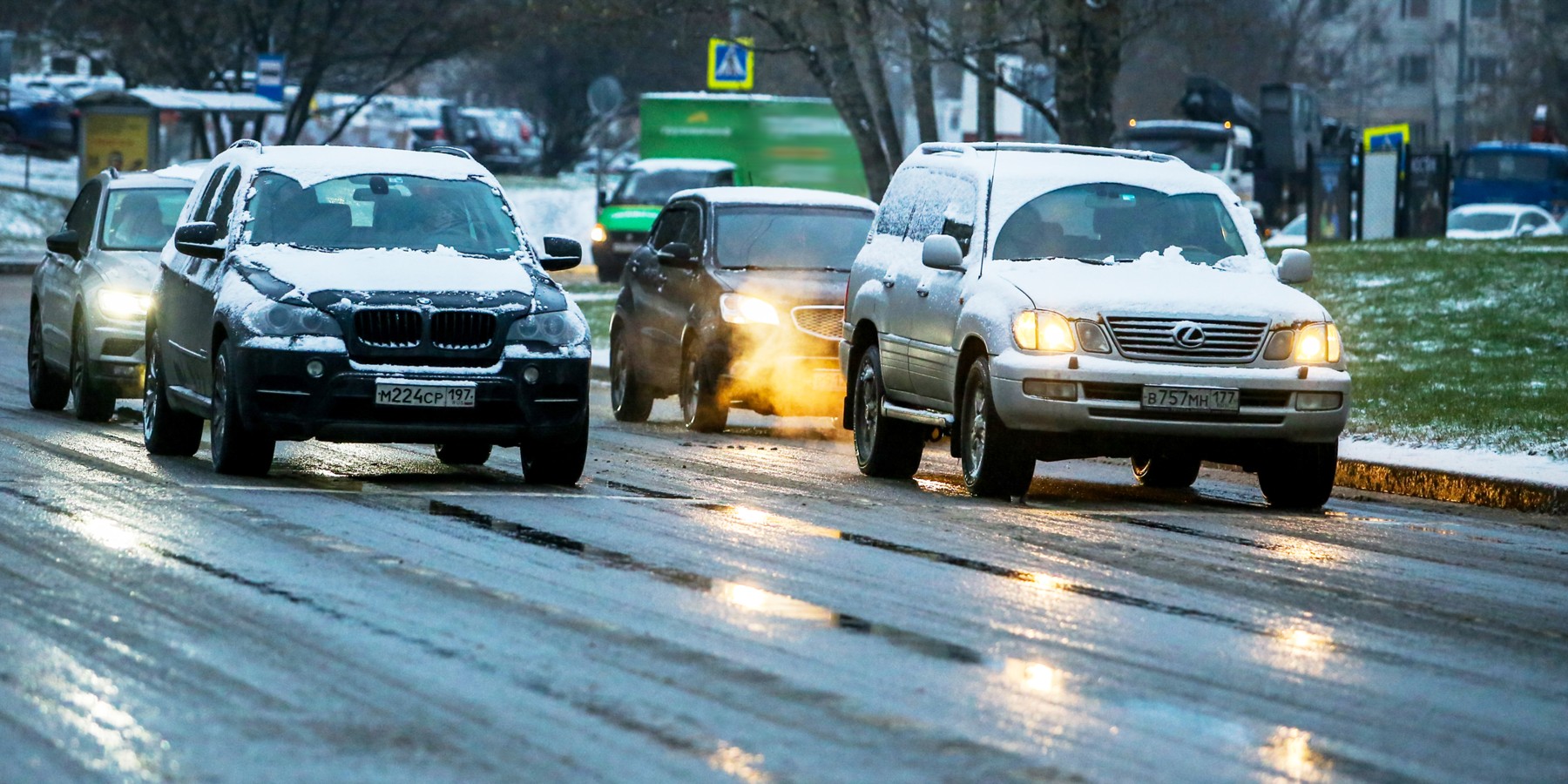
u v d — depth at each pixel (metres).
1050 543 33.62
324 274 39.09
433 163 43.94
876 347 46.34
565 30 102.69
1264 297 39.97
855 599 27.42
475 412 38.41
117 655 22.73
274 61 151.25
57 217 165.50
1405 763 19.62
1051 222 42.56
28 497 35.56
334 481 39.84
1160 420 38.97
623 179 134.38
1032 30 93.94
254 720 20.02
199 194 45.88
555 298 39.94
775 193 59.09
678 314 57.19
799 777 18.38
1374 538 36.12
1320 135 194.25
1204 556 32.72
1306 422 39.25
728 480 42.84
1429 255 85.44
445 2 161.62
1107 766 19.06
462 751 19.05
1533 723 21.48
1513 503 43.47
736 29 108.88
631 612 25.94
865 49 102.50
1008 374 39.12
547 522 34.25
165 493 36.47
